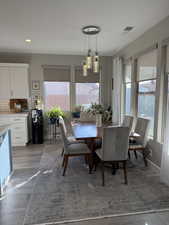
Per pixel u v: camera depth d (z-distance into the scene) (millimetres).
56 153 4000
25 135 4633
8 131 2727
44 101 5258
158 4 2293
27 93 4812
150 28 3154
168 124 2551
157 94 3018
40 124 4836
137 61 3887
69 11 2479
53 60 5156
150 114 3498
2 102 5035
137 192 2361
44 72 5164
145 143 3172
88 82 5457
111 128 2484
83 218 1866
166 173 2590
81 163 3414
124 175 2666
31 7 2355
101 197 2242
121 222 1813
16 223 1802
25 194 2324
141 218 1874
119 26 3049
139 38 3627
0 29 3150
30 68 5062
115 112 4973
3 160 2438
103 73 5504
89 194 2312
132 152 3959
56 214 1930
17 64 4648
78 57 5270
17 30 3199
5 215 1921
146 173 2941
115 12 2520
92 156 3090
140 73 3773
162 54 2855
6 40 3797
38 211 1982
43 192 2369
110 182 2637
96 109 3924
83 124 3873
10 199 2215
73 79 5344
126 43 4113
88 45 4246
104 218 1869
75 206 2064
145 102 3674
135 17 2695
